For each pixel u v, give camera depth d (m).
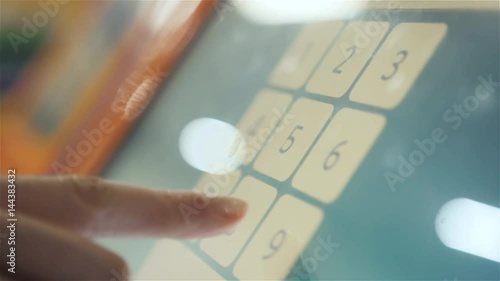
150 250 0.20
